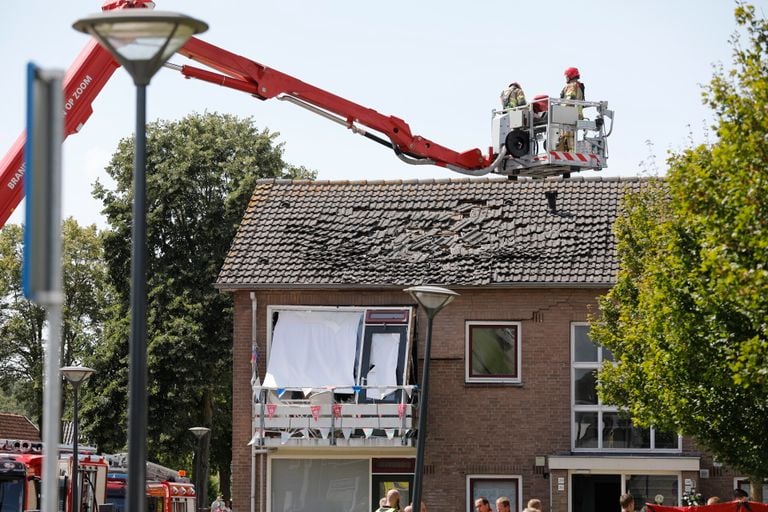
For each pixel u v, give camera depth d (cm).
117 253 9462
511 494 5456
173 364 8856
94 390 9088
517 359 5516
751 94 3078
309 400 5472
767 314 3075
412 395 5466
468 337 5541
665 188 4700
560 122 5444
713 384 3744
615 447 5428
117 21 2117
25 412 13425
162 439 8844
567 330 5500
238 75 4641
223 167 9612
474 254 5644
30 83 1562
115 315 9381
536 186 5988
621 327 4512
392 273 5597
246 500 5559
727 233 3028
